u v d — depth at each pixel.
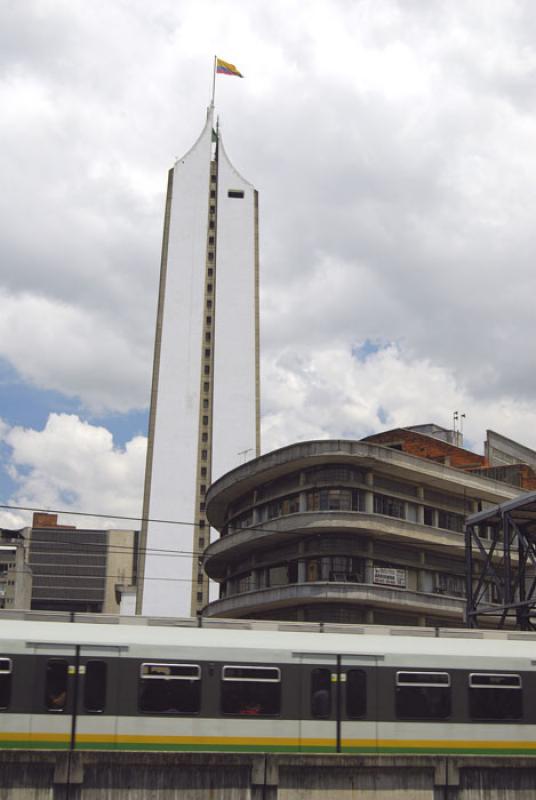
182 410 162.00
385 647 25.61
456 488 74.12
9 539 148.12
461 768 22.89
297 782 21.84
